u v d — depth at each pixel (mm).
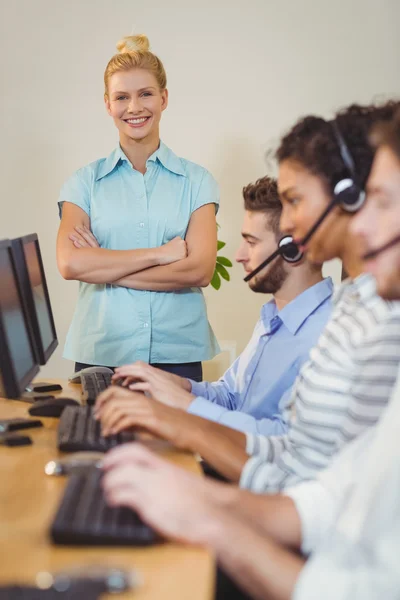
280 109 4066
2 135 4008
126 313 2926
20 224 4047
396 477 1104
